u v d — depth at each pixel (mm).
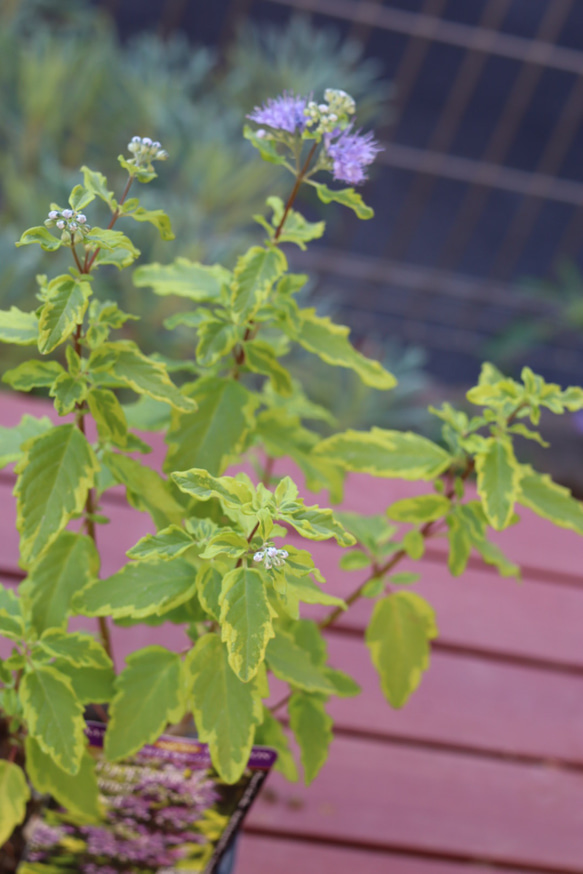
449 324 3787
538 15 6438
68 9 2973
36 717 806
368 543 945
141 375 807
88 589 809
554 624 1228
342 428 2549
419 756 1101
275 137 843
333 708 1114
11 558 1111
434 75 5852
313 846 1034
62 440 809
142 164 789
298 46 3010
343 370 2543
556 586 1289
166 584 810
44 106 2439
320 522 741
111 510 1181
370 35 5922
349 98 834
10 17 2738
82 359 816
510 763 1114
